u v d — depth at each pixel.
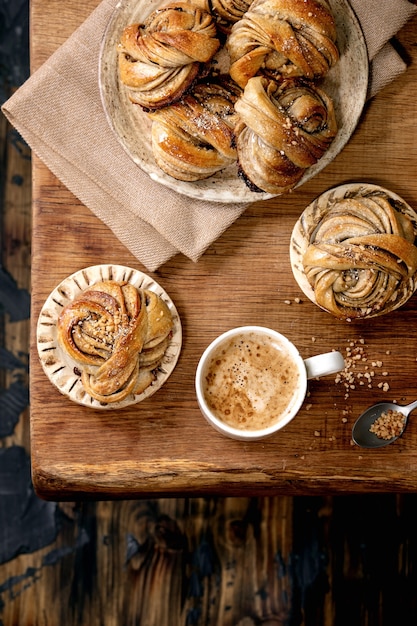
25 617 1.08
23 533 1.09
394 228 0.85
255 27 0.80
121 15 0.83
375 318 0.90
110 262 0.88
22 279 1.10
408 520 1.10
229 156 0.83
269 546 1.10
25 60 1.10
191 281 0.88
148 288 0.87
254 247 0.89
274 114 0.80
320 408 0.89
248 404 0.85
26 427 1.10
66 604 1.09
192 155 0.83
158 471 0.87
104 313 0.83
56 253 0.87
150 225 0.87
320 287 0.85
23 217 1.11
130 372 0.83
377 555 1.10
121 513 1.10
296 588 1.10
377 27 0.87
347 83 0.87
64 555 1.09
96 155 0.87
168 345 0.86
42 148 0.87
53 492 0.87
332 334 0.89
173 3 0.82
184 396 0.87
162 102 0.82
